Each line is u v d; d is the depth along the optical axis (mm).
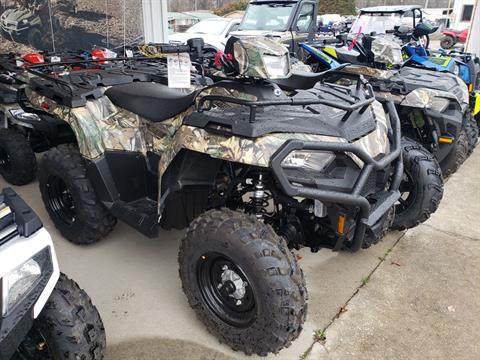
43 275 1472
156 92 2754
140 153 2785
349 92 2543
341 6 33406
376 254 3133
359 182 2023
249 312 2070
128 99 2789
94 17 6902
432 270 2951
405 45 5047
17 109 3754
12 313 1351
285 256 1913
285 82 2434
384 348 2242
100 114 2775
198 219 2094
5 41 6281
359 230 2145
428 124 3885
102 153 2691
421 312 2525
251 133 1896
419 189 3078
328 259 3051
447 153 3973
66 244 3131
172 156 2193
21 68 3424
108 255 3012
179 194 2334
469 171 4863
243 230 1934
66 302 1695
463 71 5332
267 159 1854
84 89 2850
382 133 2418
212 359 2145
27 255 1399
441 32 20109
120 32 7102
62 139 3717
